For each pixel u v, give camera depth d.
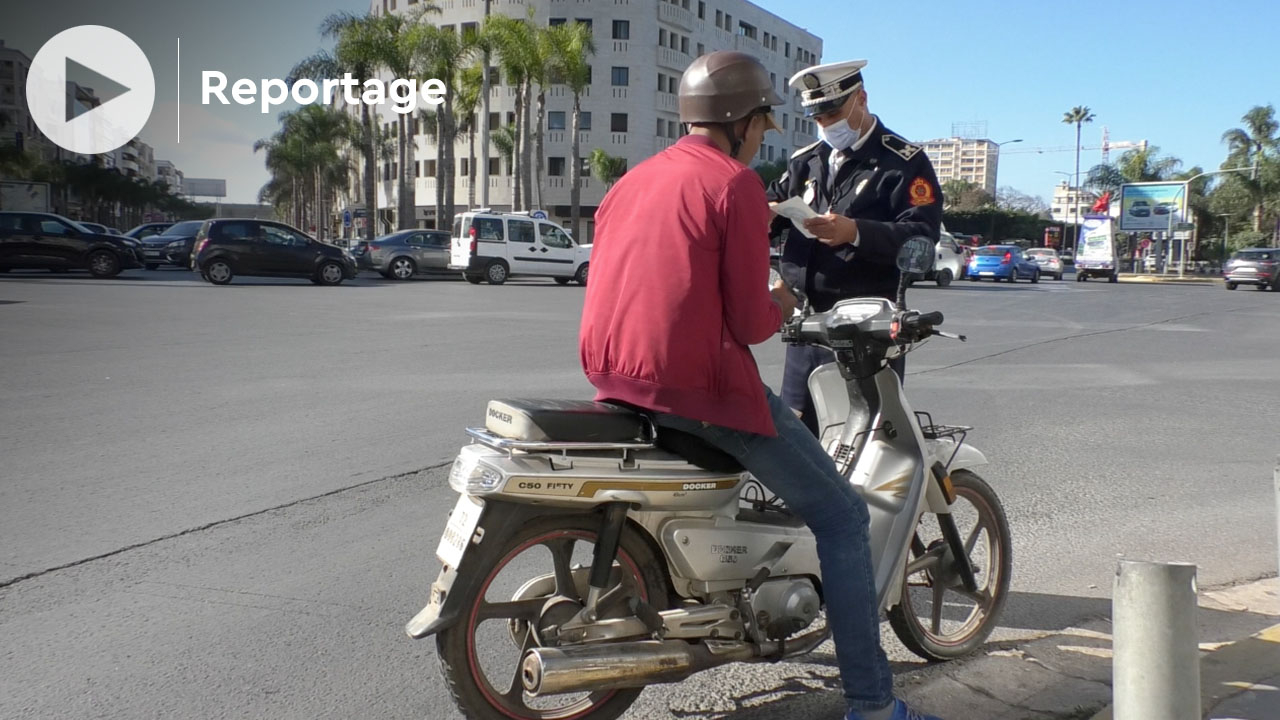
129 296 18.88
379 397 8.48
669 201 2.55
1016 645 3.73
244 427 7.24
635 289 2.56
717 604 2.79
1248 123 69.00
